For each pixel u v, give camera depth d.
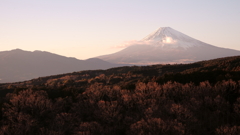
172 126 24.94
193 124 26.52
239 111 27.97
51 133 26.64
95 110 33.44
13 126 28.52
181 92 37.41
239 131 23.31
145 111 31.36
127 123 29.81
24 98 34.28
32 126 28.95
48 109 33.12
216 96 33.31
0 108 32.38
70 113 32.25
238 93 33.66
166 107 30.97
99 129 27.69
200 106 31.09
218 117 28.56
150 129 24.73
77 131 27.19
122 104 35.91
